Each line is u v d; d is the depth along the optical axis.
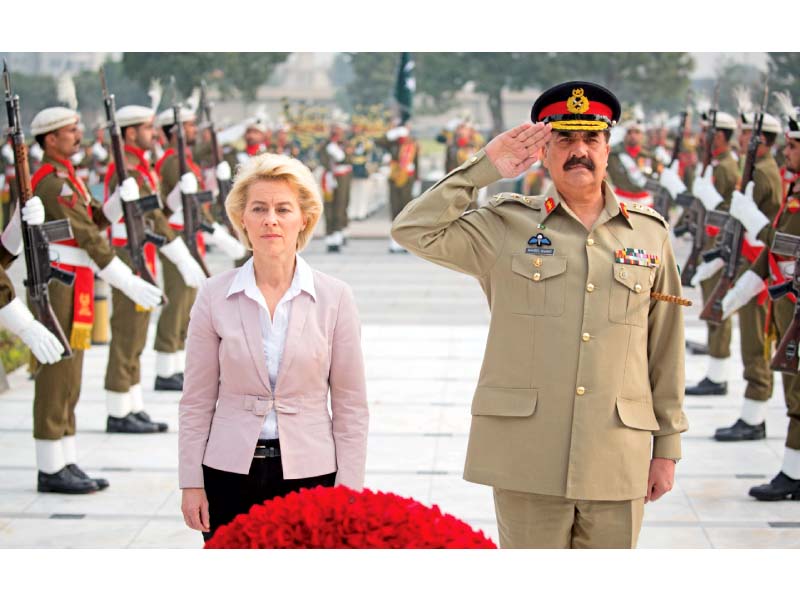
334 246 21.16
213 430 4.19
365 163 25.73
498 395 4.32
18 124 6.64
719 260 9.13
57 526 6.59
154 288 7.31
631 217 4.41
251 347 4.12
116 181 8.66
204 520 4.17
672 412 4.39
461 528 3.53
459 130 21.41
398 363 11.07
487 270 4.41
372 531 3.45
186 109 10.63
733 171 9.45
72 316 7.16
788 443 7.07
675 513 6.81
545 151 4.40
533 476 4.25
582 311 4.27
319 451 4.17
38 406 7.14
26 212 6.59
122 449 8.24
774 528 6.53
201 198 9.78
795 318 6.49
